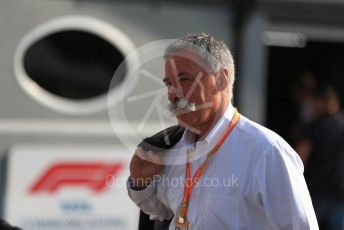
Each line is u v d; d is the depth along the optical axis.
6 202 19.06
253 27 20.88
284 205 9.08
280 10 21.08
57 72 19.61
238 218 9.17
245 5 20.53
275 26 21.72
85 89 19.81
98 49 19.81
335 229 22.38
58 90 19.62
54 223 19.38
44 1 19.38
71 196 19.48
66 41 19.64
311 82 29.62
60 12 19.53
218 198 9.22
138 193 10.15
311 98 25.38
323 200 22.39
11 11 19.14
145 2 19.98
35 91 19.42
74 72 19.73
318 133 22.41
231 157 9.28
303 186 9.20
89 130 19.73
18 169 19.17
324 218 22.42
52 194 19.36
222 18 20.58
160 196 10.14
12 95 19.23
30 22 19.31
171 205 9.95
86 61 19.78
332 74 31.86
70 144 19.58
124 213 19.72
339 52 31.55
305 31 22.27
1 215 19.03
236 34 20.66
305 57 32.31
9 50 19.19
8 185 19.08
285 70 32.94
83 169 19.58
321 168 22.39
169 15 20.16
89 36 19.77
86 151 19.61
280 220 9.12
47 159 19.39
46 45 19.50
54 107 19.55
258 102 21.06
